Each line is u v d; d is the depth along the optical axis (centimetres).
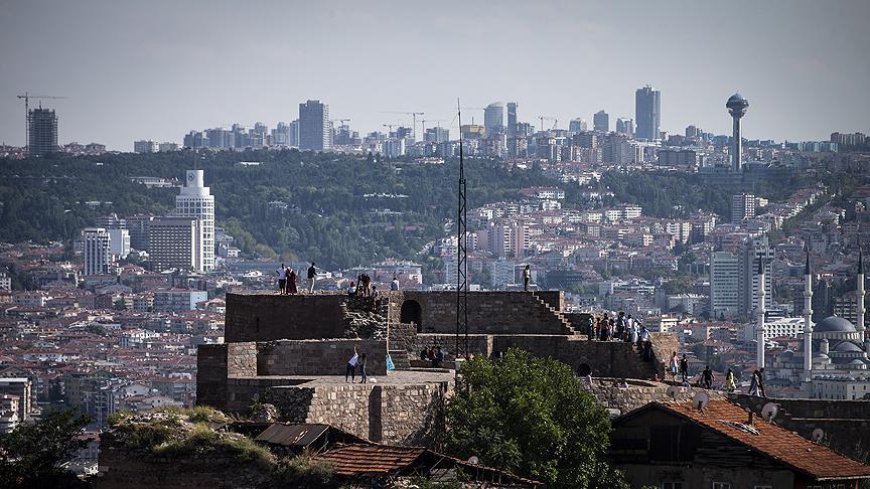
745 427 10825
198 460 9194
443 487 8919
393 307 13138
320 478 8988
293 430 9406
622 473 10550
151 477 9238
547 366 11206
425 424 10262
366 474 8969
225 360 10556
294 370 10838
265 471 9112
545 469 10275
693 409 10944
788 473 10381
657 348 13138
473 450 10112
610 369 12762
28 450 10075
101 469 9306
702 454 10631
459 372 10969
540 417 10425
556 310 13388
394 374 11094
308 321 12069
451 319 13200
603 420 10725
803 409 12388
